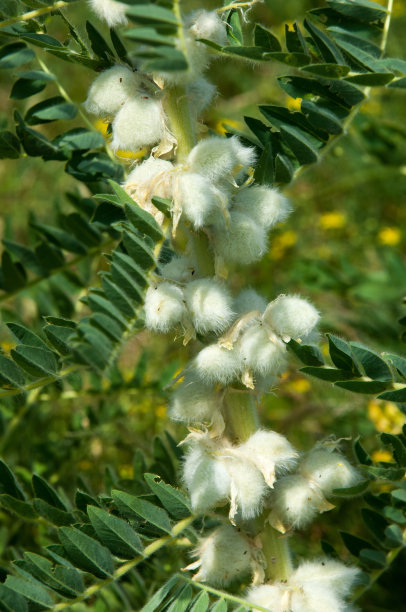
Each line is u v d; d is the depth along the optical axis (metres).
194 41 0.40
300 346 0.42
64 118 0.47
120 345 0.39
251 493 0.41
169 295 0.40
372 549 0.47
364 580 0.46
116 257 0.39
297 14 1.00
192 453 0.42
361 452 0.45
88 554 0.40
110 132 0.44
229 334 0.41
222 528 0.44
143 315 0.40
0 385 0.41
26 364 0.40
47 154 0.48
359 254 0.90
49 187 0.92
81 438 0.62
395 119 0.90
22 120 0.47
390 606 0.56
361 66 0.43
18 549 0.57
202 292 0.40
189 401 0.43
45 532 0.53
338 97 0.44
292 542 0.59
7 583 0.40
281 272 0.83
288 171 0.45
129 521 0.42
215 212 0.40
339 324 0.69
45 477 0.60
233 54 0.40
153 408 0.67
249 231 0.41
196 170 0.40
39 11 0.42
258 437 0.42
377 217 0.93
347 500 0.60
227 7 0.42
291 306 0.41
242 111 0.94
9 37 0.44
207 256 0.42
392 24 0.98
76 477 0.57
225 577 0.43
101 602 0.50
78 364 0.39
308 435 0.67
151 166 0.41
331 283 0.73
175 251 0.46
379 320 0.68
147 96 0.41
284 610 0.43
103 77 0.41
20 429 0.60
